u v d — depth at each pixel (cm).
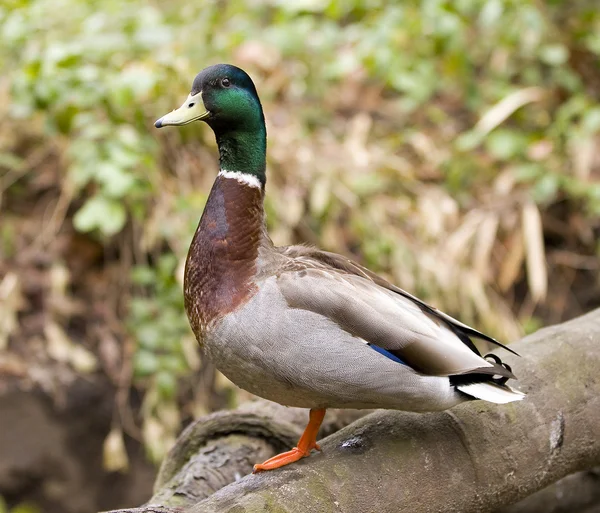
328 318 405
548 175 915
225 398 808
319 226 873
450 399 408
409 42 1012
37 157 871
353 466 420
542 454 463
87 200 853
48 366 783
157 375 783
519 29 1016
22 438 770
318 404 426
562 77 996
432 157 947
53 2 906
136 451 794
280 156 897
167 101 879
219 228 437
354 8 1015
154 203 835
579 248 927
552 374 482
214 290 429
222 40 962
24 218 849
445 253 880
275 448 528
